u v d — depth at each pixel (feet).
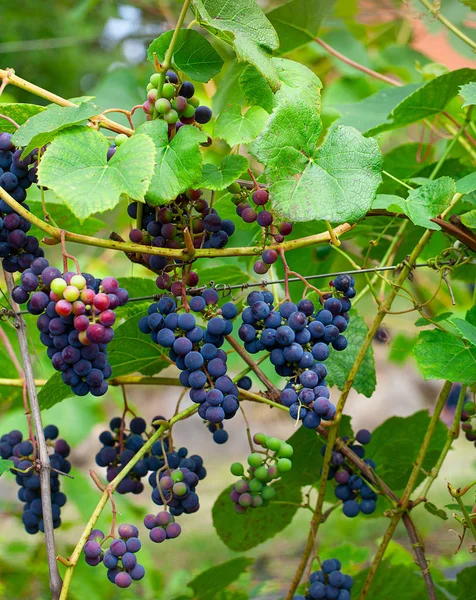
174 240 4.09
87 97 4.20
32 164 4.04
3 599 6.49
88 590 6.38
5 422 7.41
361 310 8.61
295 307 3.88
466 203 4.73
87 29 10.75
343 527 10.97
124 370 4.50
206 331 3.86
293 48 5.57
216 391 3.82
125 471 3.97
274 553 10.47
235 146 4.19
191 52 4.06
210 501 12.66
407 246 5.24
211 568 4.85
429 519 10.88
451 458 12.60
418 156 5.46
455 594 5.04
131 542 3.80
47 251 7.99
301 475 4.76
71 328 3.72
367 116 5.07
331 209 3.80
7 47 9.35
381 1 7.07
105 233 7.00
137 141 3.78
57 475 4.37
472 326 4.11
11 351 4.75
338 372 4.59
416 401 15.67
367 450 4.88
